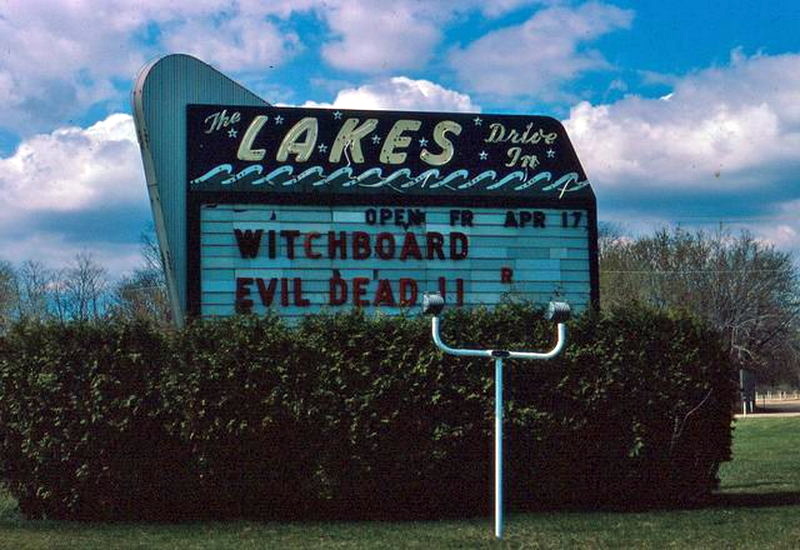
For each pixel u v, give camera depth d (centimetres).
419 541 1145
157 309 4862
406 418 1357
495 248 1658
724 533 1175
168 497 1363
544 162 1702
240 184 1593
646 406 1420
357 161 1642
